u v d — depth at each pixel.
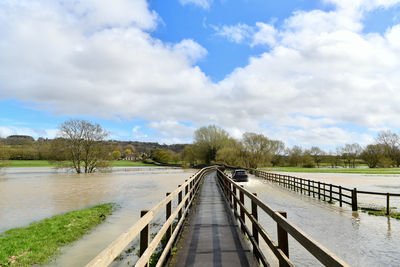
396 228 9.01
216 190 16.09
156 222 10.19
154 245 3.27
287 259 2.52
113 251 1.86
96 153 45.25
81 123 44.88
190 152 90.81
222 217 8.01
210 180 24.81
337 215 11.26
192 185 11.07
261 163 58.56
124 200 16.80
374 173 44.03
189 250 4.92
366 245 7.28
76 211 12.55
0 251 7.08
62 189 23.86
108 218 11.37
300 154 83.00
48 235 8.60
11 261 6.48
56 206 14.81
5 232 9.06
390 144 72.94
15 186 26.83
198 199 12.03
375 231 8.65
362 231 8.66
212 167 43.88
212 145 77.50
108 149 46.41
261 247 7.16
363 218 10.61
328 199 16.02
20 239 8.16
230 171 48.66
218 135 78.44
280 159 83.94
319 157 89.69
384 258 6.36
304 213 11.73
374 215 11.17
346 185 24.23
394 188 21.59
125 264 6.09
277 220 2.87
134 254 6.74
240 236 5.85
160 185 27.41
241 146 61.12
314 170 57.34
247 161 60.22
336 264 1.45
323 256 1.66
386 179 31.34
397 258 6.35
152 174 50.69
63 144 44.50
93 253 7.15
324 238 7.97
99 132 45.50
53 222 10.27
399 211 12.03
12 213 12.74
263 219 10.48
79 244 7.95
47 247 7.50
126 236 2.18
